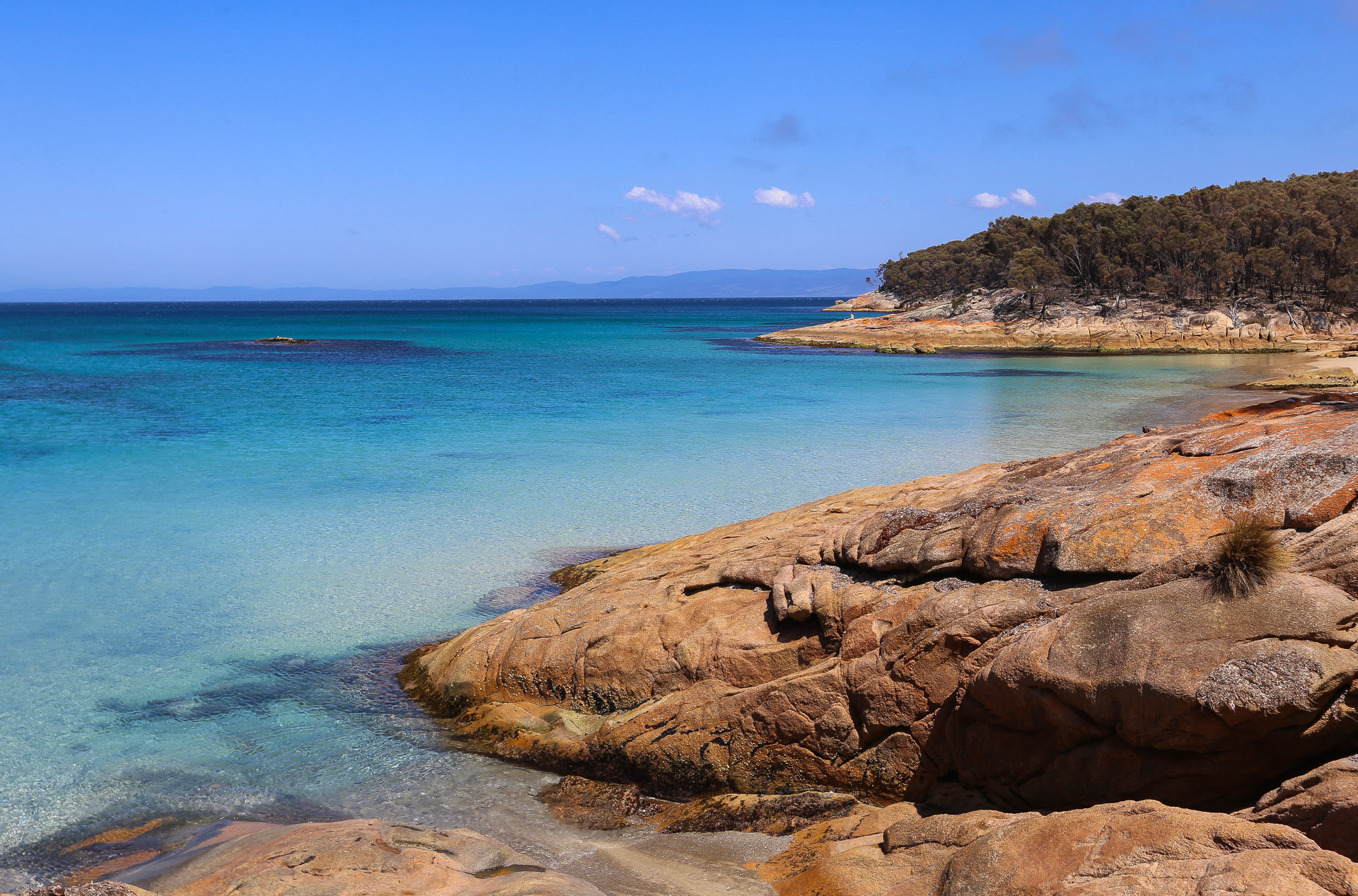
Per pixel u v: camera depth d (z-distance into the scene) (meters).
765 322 159.00
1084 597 6.99
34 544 16.50
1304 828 4.68
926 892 5.39
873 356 74.69
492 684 10.00
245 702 10.36
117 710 10.09
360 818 7.90
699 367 60.81
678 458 24.88
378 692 10.66
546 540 16.69
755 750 8.09
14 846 7.39
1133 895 4.38
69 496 20.17
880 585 8.51
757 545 10.98
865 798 7.64
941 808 7.03
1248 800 5.55
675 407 37.44
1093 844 4.86
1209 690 5.42
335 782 8.58
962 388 46.03
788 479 21.83
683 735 8.34
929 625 7.59
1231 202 110.31
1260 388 45.28
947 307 108.12
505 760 9.06
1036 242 110.94
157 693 10.54
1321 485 7.02
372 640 12.14
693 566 10.84
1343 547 6.12
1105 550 7.27
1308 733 5.23
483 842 6.64
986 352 80.31
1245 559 5.91
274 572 14.91
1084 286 101.56
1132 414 34.81
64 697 10.41
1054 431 29.78
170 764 8.88
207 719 9.91
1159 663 5.73
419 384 47.44
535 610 10.78
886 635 7.80
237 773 8.73
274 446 26.92
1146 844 4.69
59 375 52.12
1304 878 3.97
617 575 11.34
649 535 16.95
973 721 7.02
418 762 9.02
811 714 7.91
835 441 27.78
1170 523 7.31
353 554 15.86
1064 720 6.21
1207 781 5.62
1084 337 81.75
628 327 140.38
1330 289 86.06
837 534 9.67
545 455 25.39
